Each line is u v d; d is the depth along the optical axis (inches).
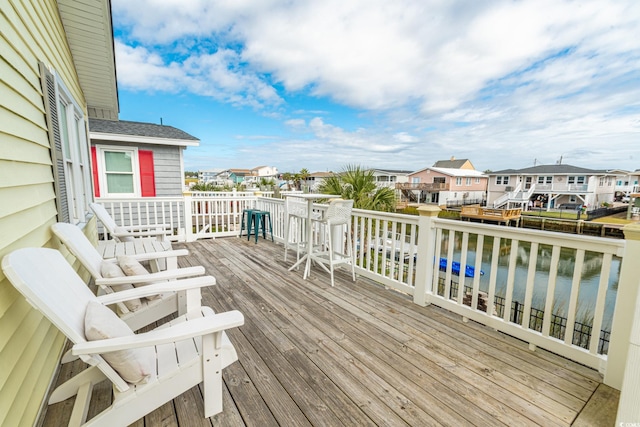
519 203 1053.2
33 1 75.4
